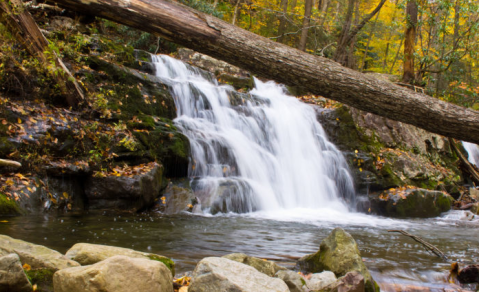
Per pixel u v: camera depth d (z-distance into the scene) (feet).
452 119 13.42
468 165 45.78
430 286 11.44
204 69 43.83
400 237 19.79
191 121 29.89
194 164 25.88
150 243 14.10
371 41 81.41
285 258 13.30
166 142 24.73
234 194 24.64
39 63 21.22
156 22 13.10
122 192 20.61
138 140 23.40
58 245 12.67
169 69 37.04
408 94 13.57
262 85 45.01
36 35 21.34
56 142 20.04
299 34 72.59
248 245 15.11
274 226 20.31
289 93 45.11
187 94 31.45
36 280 7.68
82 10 13.55
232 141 29.27
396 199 30.40
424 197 30.91
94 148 21.50
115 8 13.04
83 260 8.70
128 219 18.70
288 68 13.46
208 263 7.65
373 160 34.78
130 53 34.45
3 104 19.48
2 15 20.24
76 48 24.95
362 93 13.58
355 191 33.37
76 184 20.42
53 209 18.67
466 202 36.29
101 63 26.35
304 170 32.30
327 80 13.55
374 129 38.86
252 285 7.24
